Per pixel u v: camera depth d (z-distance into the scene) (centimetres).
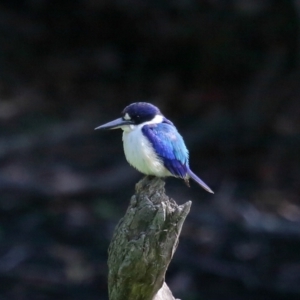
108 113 1820
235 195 1505
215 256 1273
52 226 1366
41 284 1220
